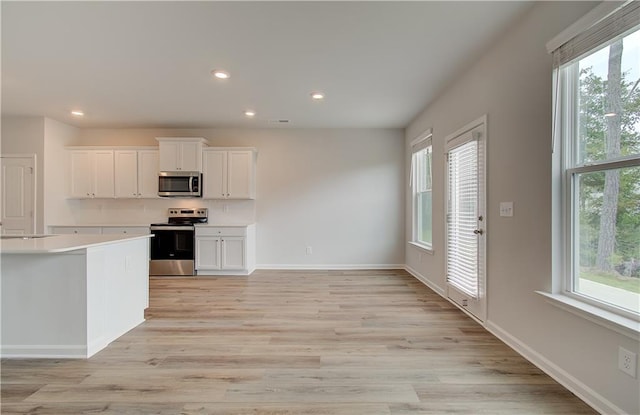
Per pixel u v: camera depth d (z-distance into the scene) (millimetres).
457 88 3396
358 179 5566
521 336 2314
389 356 2297
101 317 2471
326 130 5570
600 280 1753
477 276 2977
